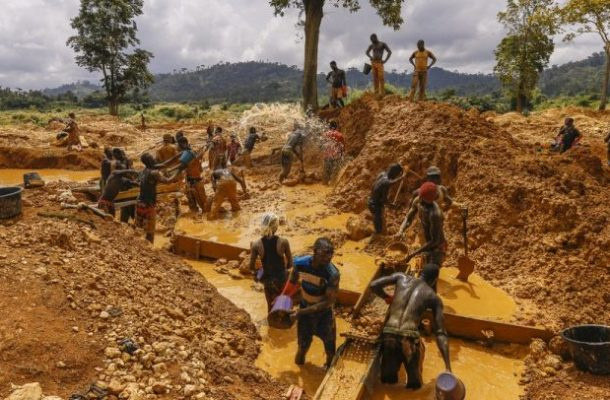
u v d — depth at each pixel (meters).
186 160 10.30
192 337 6.03
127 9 45.34
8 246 6.38
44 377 4.53
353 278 8.65
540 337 6.98
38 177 12.43
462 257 8.66
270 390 5.66
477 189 10.34
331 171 15.20
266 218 6.98
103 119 35.88
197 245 10.22
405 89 25.94
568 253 8.56
